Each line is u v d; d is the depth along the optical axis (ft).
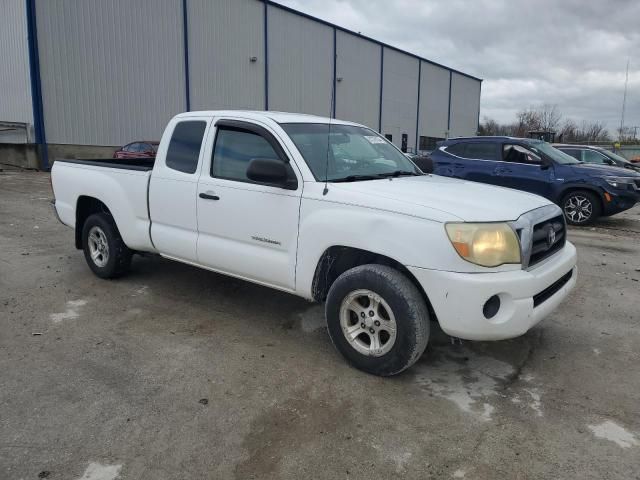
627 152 137.49
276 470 8.83
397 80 135.13
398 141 138.82
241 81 97.71
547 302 11.94
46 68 71.72
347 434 9.86
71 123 75.05
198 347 13.62
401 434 9.89
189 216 15.43
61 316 15.62
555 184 34.94
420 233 10.95
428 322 11.48
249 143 14.32
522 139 36.81
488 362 13.06
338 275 13.50
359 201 11.88
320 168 13.28
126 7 79.56
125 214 17.42
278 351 13.44
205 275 19.99
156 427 9.98
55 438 9.57
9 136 78.13
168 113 87.04
